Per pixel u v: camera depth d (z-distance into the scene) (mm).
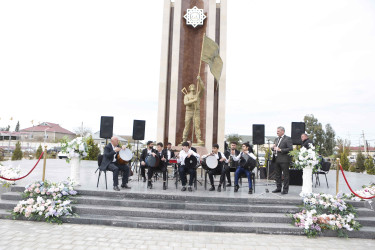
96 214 6262
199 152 12469
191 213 6168
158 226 5793
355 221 5992
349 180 12703
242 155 7824
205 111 14656
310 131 42875
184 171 7949
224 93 14281
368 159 21984
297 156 7184
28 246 4551
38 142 48344
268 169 10977
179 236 5371
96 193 7039
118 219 5969
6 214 6176
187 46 15164
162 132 14172
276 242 5242
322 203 6238
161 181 9906
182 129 14672
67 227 5707
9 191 7211
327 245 5176
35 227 5637
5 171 7309
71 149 7727
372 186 7387
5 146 44250
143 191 7312
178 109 14758
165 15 14766
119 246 4707
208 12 14852
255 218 6090
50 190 6512
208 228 5758
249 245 5012
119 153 7625
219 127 14070
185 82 14961
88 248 4562
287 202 6727
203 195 7023
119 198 6918
